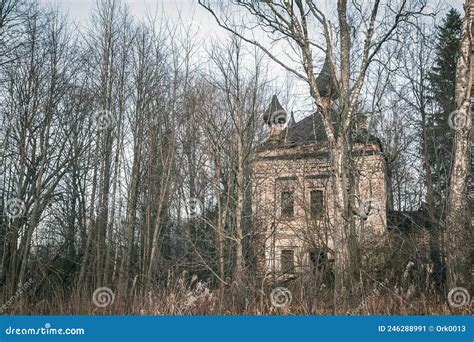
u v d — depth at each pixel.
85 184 25.61
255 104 24.53
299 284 13.25
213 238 21.70
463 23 17.80
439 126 24.72
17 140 24.55
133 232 23.59
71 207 25.17
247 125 23.69
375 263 15.51
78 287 15.34
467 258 14.33
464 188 16.25
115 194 24.05
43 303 14.88
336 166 17.73
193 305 13.09
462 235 14.54
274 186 23.64
